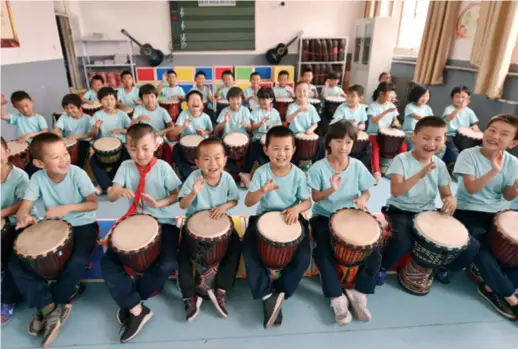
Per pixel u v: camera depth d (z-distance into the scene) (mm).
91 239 1659
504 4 3295
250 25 6555
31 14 4172
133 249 1412
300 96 3467
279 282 1627
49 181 1642
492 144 1722
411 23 5910
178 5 6324
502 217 1655
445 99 4715
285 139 1623
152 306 1696
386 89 3527
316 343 1501
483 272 1675
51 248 1398
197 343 1495
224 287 1654
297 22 6648
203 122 3389
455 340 1522
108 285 1491
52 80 4664
